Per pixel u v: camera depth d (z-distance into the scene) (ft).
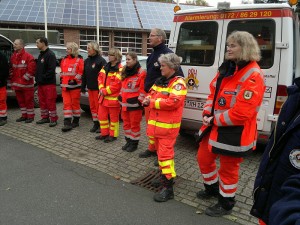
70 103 20.04
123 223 9.75
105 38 76.59
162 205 10.87
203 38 15.37
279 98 13.50
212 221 9.92
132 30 76.33
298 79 5.03
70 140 17.99
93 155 15.64
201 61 15.48
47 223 9.65
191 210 10.57
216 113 9.53
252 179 13.08
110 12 78.38
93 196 11.42
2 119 21.43
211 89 10.20
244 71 8.88
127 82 15.60
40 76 20.21
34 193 11.55
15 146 16.84
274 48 13.50
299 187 3.82
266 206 5.55
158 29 13.61
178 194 11.68
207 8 15.19
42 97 21.13
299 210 3.49
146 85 14.19
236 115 8.75
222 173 9.98
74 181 12.64
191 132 16.76
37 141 17.72
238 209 10.64
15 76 21.26
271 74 13.58
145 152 15.48
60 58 28.53
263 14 13.70
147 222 9.82
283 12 13.30
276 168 5.36
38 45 19.90
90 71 18.89
